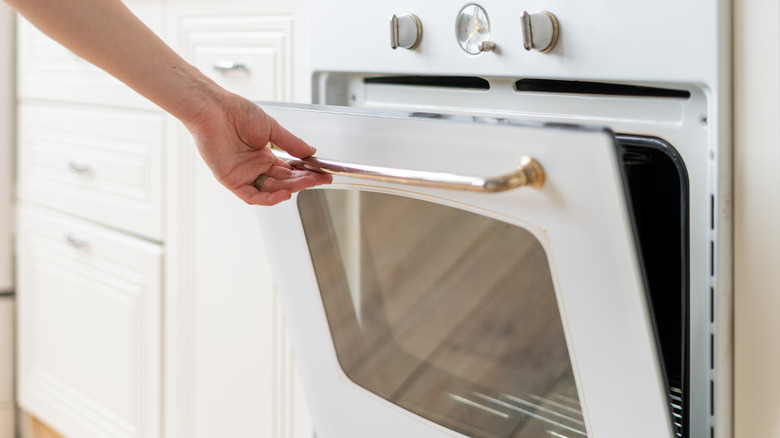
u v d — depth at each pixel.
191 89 0.79
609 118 0.80
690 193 0.74
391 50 0.93
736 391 0.74
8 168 1.76
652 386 0.71
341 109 0.80
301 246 0.94
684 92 0.75
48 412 1.70
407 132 0.75
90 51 0.77
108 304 1.50
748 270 0.72
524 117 0.86
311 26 1.01
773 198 0.69
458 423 0.92
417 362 0.92
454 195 0.75
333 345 0.99
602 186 0.64
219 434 1.32
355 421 1.03
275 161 0.86
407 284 0.88
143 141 1.38
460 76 0.93
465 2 0.85
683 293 0.76
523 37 0.77
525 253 0.75
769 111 0.68
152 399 1.42
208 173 1.26
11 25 1.71
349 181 0.84
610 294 0.69
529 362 0.82
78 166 1.53
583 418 0.80
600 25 0.75
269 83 1.15
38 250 1.69
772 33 0.67
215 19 1.22
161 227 1.36
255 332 1.23
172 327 1.37
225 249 1.25
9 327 1.82
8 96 1.73
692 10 0.70
